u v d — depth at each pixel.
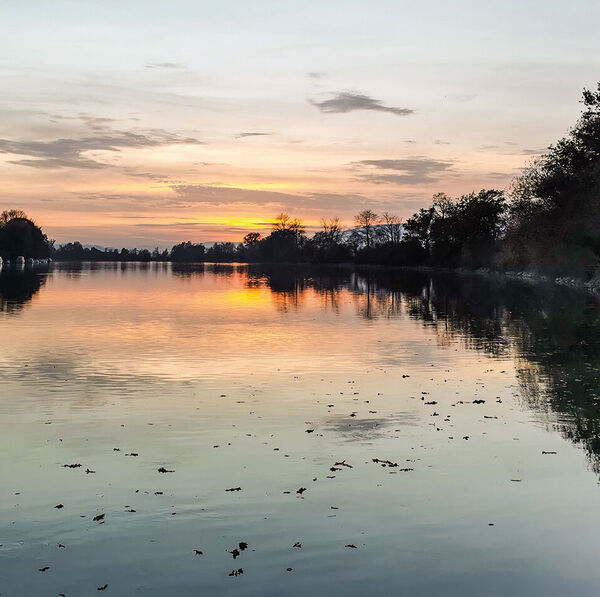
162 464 11.32
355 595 7.02
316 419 14.52
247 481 10.45
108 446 12.41
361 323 35.81
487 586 7.21
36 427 13.78
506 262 103.25
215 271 158.62
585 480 10.47
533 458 11.63
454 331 31.62
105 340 28.03
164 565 7.66
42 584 7.27
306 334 30.61
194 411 15.25
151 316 39.53
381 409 15.46
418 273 132.25
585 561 7.76
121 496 9.80
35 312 41.41
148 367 21.30
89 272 137.88
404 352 24.72
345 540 8.30
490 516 9.04
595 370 20.59
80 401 16.28
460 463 11.35
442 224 149.88
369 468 11.08
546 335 29.59
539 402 16.17
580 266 73.12
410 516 9.04
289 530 8.59
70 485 10.26
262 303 51.53
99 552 7.98
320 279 103.44
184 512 9.19
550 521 8.88
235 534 8.48
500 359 22.91
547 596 7.02
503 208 130.25
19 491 10.02
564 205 75.81
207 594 7.04
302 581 7.29
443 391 17.55
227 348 25.78
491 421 14.30
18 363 21.97
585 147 77.25
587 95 75.38
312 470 10.98
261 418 14.60
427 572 7.50
